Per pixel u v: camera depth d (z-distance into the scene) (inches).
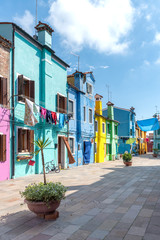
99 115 1019.3
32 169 527.2
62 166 690.2
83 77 847.1
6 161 439.2
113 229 181.8
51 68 618.2
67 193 324.2
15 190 339.3
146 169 689.6
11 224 194.2
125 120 1625.2
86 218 210.1
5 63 451.2
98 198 293.6
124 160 824.3
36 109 493.4
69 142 737.0
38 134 558.3
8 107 450.6
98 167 745.0
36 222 198.5
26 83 526.9
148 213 223.9
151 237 164.6
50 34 622.2
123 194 317.4
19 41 499.5
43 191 195.9
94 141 968.3
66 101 703.7
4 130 437.4
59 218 209.9
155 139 1897.1
